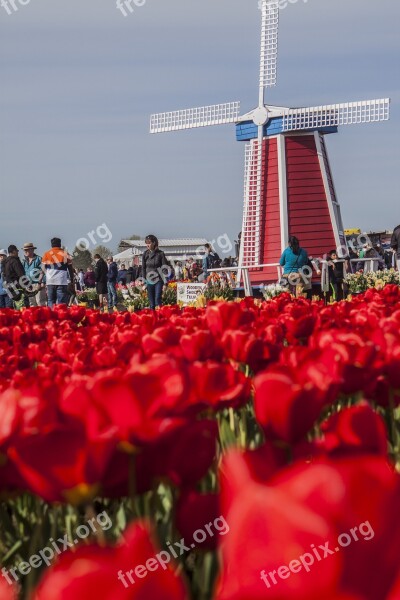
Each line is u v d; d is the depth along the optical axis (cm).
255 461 141
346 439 199
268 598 91
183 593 100
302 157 4978
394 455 290
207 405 259
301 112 4928
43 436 181
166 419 192
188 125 5247
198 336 425
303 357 347
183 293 3553
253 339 413
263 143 5022
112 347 460
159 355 307
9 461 202
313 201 4972
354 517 93
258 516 92
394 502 94
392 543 94
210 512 200
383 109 4822
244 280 4894
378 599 94
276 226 4978
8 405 203
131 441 191
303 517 90
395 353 337
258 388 227
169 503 270
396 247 3150
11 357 500
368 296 1096
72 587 97
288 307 775
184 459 200
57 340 542
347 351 338
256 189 5034
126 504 260
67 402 206
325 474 93
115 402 192
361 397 340
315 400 224
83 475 184
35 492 191
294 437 226
